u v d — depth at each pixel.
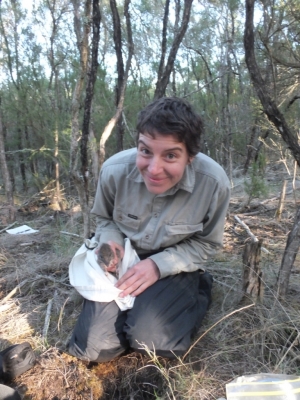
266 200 3.82
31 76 5.12
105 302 1.71
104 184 1.86
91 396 1.51
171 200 1.75
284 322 1.73
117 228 1.96
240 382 1.41
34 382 1.56
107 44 5.55
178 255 1.77
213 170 1.73
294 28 2.66
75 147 2.07
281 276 1.90
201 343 1.74
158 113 1.42
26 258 2.83
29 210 4.35
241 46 5.45
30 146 5.23
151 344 1.59
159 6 5.93
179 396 1.45
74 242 2.98
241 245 2.78
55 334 1.88
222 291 2.12
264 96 1.73
